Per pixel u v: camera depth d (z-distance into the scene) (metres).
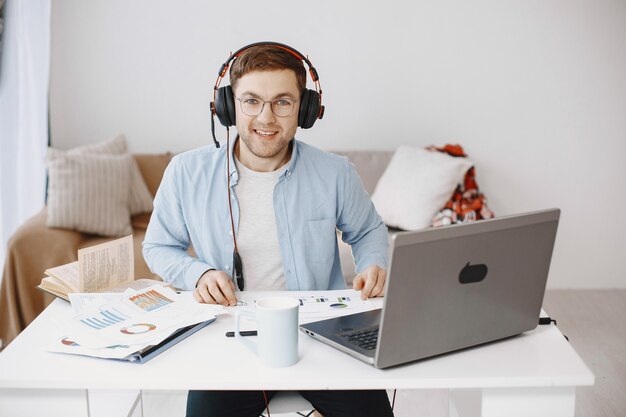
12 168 3.03
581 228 4.04
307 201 1.89
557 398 1.32
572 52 3.88
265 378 1.28
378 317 1.54
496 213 4.04
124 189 3.43
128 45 3.87
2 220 3.04
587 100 3.92
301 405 1.62
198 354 1.39
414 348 1.31
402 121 3.97
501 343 1.44
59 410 1.34
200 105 3.94
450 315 1.32
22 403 1.34
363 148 4.00
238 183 1.87
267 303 1.37
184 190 1.89
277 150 1.75
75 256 3.09
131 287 1.79
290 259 1.88
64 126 3.93
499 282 1.37
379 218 2.04
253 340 1.45
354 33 3.88
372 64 3.91
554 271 4.08
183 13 3.85
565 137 3.96
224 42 3.88
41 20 3.16
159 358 1.37
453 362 1.34
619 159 3.97
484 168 4.00
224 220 1.87
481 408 1.33
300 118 1.77
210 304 1.63
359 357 1.34
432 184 3.46
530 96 3.93
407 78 3.92
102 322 1.50
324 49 3.89
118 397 1.66
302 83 1.73
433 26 3.87
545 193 4.02
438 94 3.94
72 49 3.86
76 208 3.19
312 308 1.63
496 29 3.87
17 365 1.34
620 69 3.89
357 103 3.95
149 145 3.97
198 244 1.93
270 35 3.88
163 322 1.50
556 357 1.37
